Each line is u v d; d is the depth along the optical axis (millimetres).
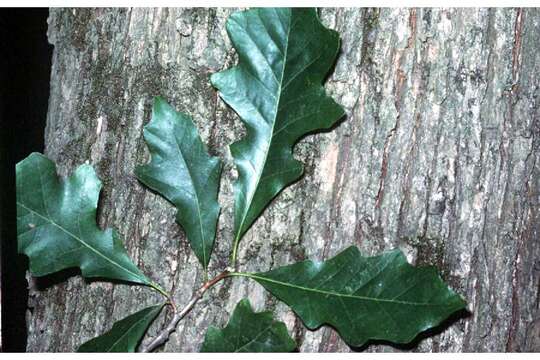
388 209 519
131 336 503
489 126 524
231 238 520
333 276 500
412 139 519
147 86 529
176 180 506
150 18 530
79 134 543
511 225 533
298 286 501
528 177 536
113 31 540
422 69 519
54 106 562
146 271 526
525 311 540
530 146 532
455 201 523
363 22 517
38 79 758
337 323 492
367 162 519
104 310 535
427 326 483
